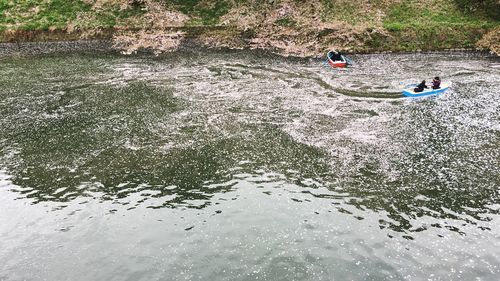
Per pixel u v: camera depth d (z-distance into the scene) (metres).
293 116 29.70
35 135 27.25
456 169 23.09
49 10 50.50
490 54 43.50
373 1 51.25
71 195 21.06
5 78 37.38
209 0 52.50
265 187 21.66
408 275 16.02
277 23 49.41
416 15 49.06
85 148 25.58
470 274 16.03
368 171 22.95
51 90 34.62
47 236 18.27
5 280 15.98
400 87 34.66
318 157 24.42
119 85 35.66
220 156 24.62
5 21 48.75
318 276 16.02
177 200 20.66
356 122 28.72
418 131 27.41
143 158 24.41
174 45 46.41
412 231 18.31
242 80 36.81
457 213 19.47
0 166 23.67
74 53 44.50
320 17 49.59
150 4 51.56
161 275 16.09
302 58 43.06
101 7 50.97
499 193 20.95
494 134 26.91
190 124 28.59
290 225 18.81
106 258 17.00
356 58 43.09
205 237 18.14
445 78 36.62
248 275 16.06
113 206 20.20
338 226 18.69
